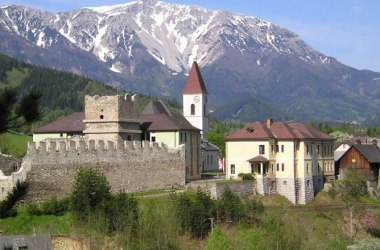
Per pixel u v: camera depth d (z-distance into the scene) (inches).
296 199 4549.7
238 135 4628.4
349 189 4968.0
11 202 1139.9
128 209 3053.6
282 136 4589.1
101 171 3508.9
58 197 3265.3
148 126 4421.8
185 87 6343.5
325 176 4990.2
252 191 4372.5
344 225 4224.9
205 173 5625.0
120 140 3882.9
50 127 4586.6
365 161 5310.0
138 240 2928.2
